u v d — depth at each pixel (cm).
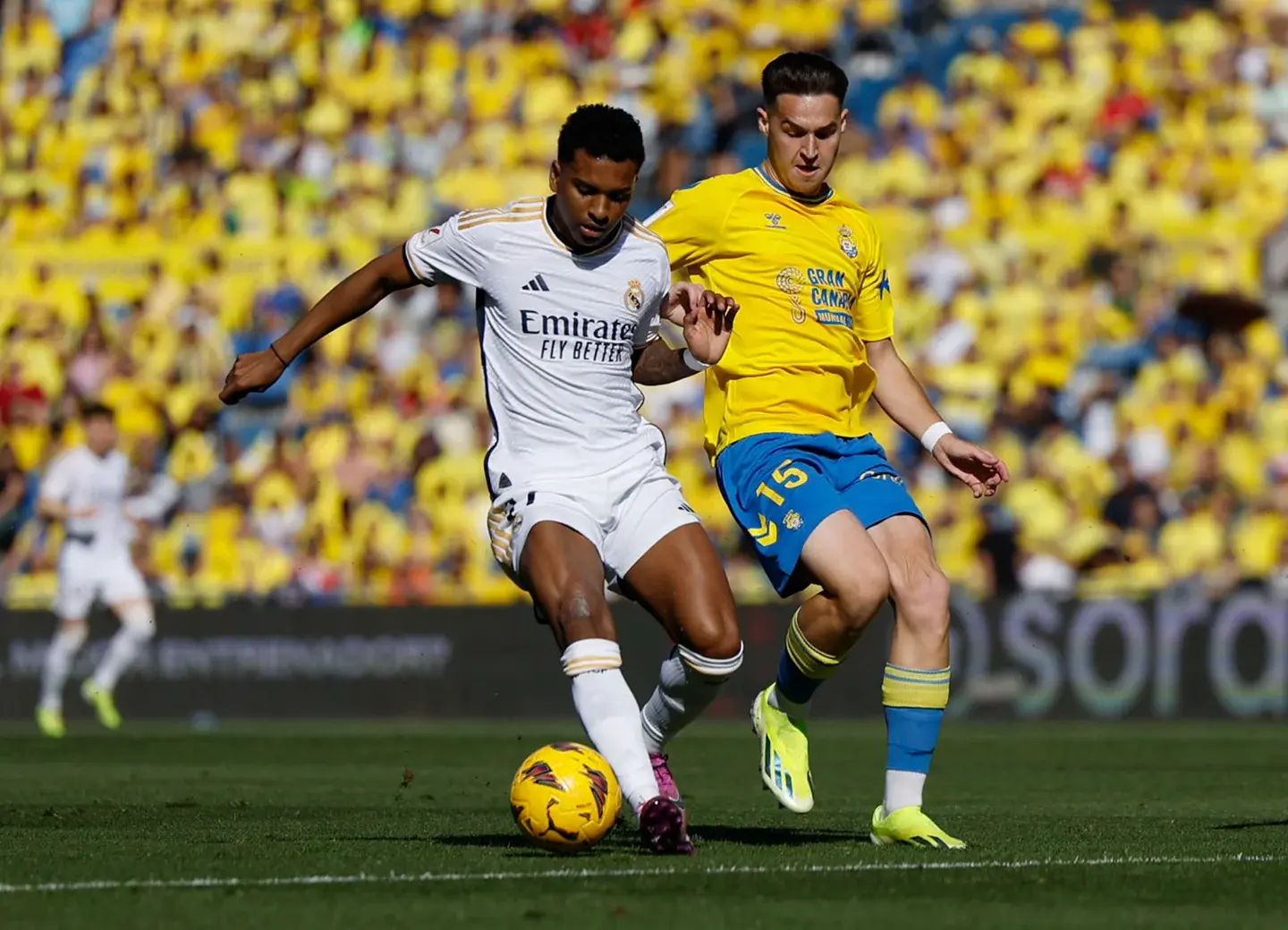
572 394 2123
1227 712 5703
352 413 7000
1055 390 6925
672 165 7550
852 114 7894
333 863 1953
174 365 7275
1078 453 6650
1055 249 7312
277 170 7862
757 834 2373
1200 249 7306
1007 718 5756
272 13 8231
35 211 7906
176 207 7844
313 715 6059
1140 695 5722
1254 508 6588
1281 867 1964
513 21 8162
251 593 6538
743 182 2305
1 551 6944
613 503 2125
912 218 7388
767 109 2308
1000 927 1514
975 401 6894
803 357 2273
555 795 1975
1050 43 7944
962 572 6488
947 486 6619
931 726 2159
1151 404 6819
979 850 2127
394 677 6022
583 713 2005
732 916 1559
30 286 7681
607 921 1526
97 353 7319
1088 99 7800
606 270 2109
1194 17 8012
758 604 5909
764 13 8075
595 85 7962
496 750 4641
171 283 7525
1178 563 6481
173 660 6112
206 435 7062
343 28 8162
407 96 7994
